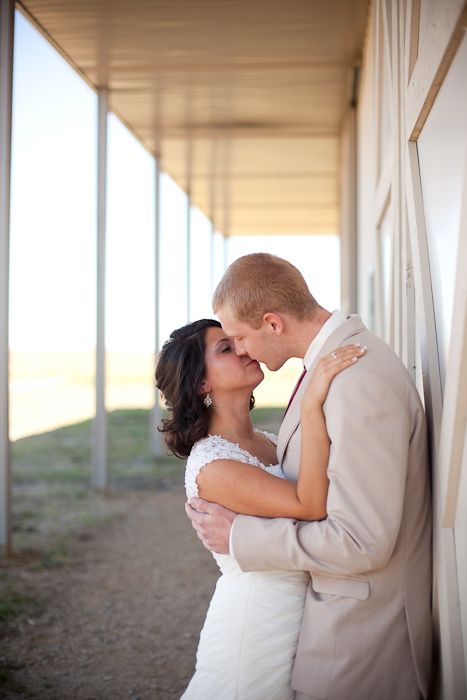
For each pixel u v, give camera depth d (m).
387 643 1.86
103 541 6.56
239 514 1.97
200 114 9.34
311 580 2.04
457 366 1.59
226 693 2.02
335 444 1.74
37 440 14.45
